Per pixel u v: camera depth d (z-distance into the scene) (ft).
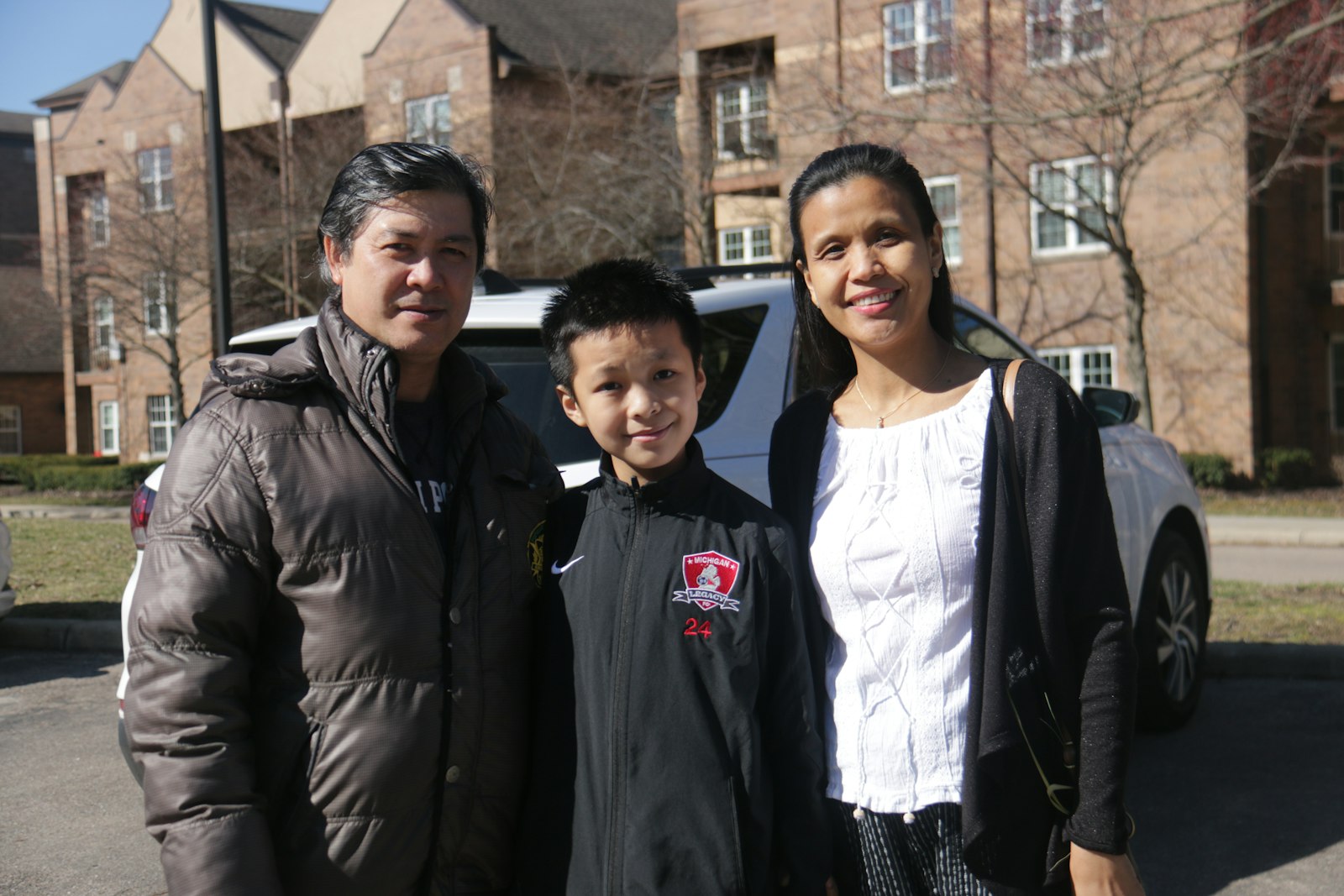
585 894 6.59
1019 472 6.44
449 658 6.56
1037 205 62.95
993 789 6.28
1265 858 12.73
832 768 6.86
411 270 6.52
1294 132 49.73
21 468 90.02
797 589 6.81
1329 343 64.54
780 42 66.44
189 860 5.74
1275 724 17.60
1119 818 6.14
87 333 103.60
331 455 6.35
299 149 81.41
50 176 109.19
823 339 7.73
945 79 53.26
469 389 7.00
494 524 6.94
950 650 6.60
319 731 6.22
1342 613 24.00
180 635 6.02
